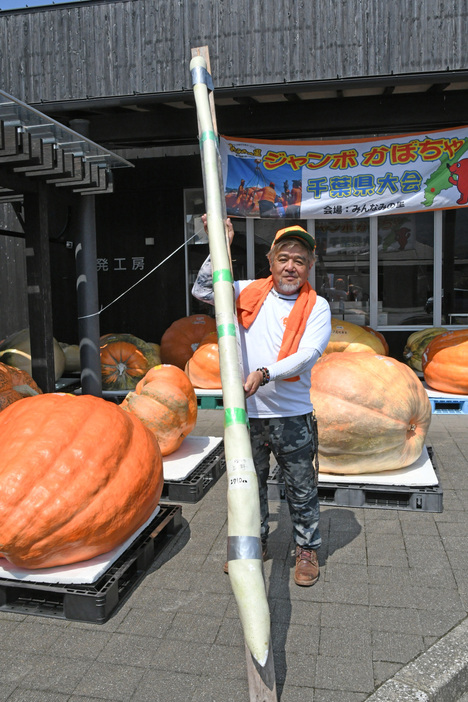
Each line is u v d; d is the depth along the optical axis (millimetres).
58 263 9688
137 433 3273
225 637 2633
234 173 7625
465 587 3004
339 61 6285
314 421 3113
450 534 3607
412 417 4168
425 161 7352
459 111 7086
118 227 9586
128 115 7258
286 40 6340
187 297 9562
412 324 8875
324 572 3193
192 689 2297
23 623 2783
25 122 4730
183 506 4160
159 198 9438
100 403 3268
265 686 2014
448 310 8781
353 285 8938
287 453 3018
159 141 8016
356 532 3672
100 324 9781
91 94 6688
